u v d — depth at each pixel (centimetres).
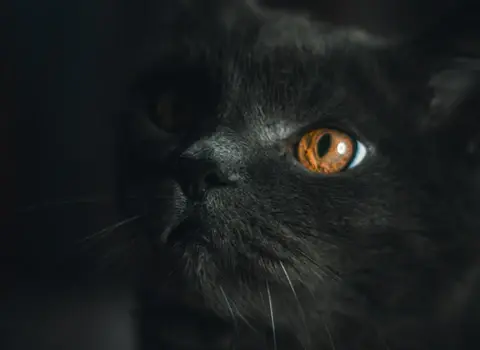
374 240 31
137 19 39
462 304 33
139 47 38
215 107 32
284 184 31
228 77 32
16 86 43
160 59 35
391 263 32
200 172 30
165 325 34
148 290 34
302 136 31
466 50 32
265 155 31
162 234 31
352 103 31
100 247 35
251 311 32
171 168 31
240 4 35
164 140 33
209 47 33
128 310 37
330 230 31
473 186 32
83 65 43
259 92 32
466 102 32
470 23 32
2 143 43
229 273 31
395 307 32
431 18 36
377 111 32
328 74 32
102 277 39
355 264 31
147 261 33
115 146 37
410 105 32
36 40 43
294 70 32
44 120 43
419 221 32
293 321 32
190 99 33
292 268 31
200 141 31
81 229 39
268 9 37
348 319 32
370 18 37
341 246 31
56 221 41
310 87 31
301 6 38
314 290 32
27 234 42
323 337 33
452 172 32
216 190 30
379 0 37
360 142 31
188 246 31
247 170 31
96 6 42
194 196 30
